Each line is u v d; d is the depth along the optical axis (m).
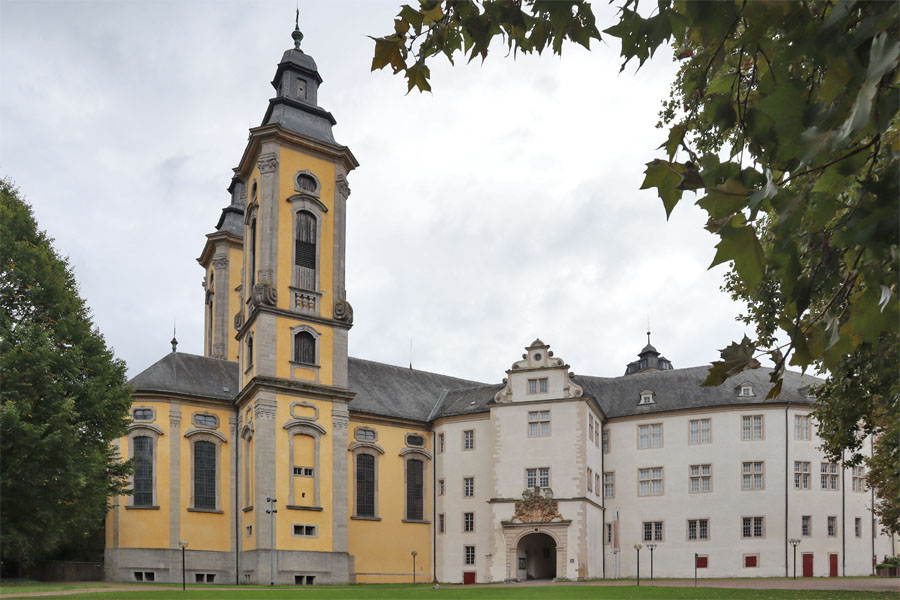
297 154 62.75
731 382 66.31
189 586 48.75
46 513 36.97
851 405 23.38
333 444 60.25
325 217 63.38
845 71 2.74
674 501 64.12
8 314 40.06
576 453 61.19
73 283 44.00
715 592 39.16
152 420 59.62
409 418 69.12
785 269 3.36
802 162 2.80
